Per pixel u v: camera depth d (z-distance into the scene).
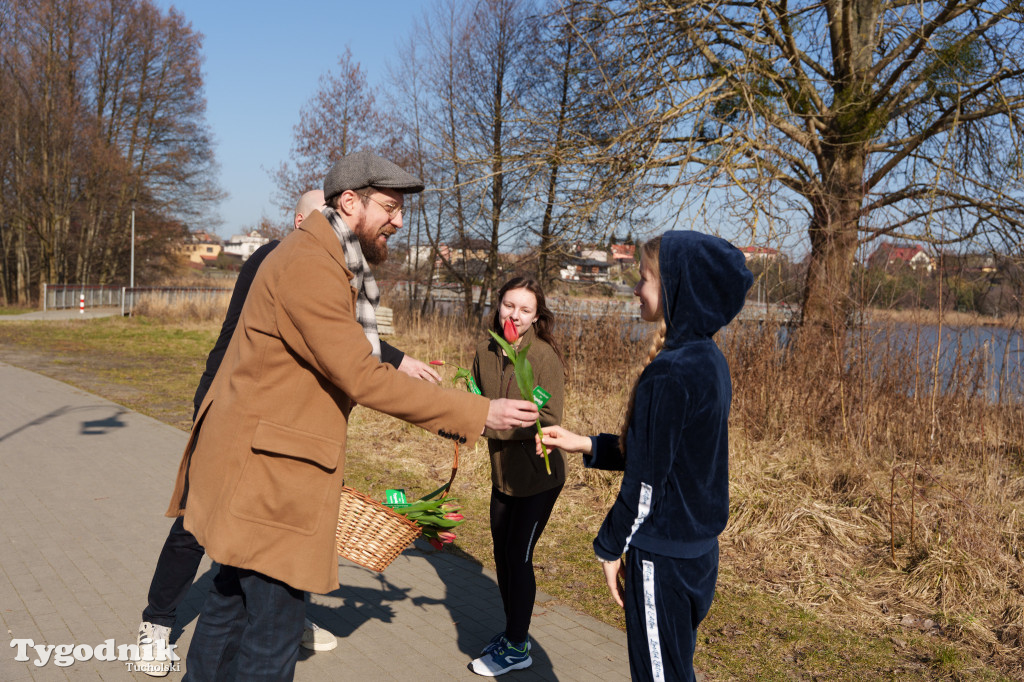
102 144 32.34
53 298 28.88
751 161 8.86
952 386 6.80
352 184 2.24
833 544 4.64
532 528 2.97
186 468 2.32
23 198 31.83
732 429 6.85
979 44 9.38
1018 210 8.99
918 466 5.85
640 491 1.86
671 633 1.89
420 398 2.06
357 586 3.95
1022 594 3.95
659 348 1.99
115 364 13.75
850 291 7.05
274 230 24.12
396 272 22.64
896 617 3.80
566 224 11.10
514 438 2.89
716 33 10.42
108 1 31.53
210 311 24.11
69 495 5.24
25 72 30.97
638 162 10.29
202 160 35.72
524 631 3.03
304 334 2.00
